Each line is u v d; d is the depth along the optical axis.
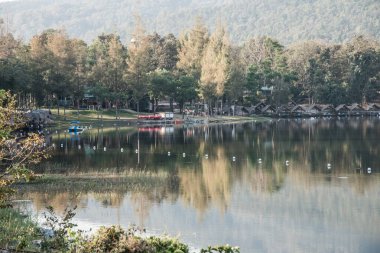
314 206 64.62
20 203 62.34
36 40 189.12
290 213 61.41
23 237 37.00
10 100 43.47
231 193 71.31
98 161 96.50
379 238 52.50
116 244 33.00
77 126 166.88
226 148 121.56
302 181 79.50
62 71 186.12
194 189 73.25
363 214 60.75
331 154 109.81
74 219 56.94
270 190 73.38
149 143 130.00
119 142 131.12
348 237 52.94
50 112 183.50
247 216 59.97
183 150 116.81
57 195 66.94
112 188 71.88
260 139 142.75
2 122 38.44
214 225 56.56
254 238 52.59
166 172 86.25
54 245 36.03
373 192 71.56
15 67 160.75
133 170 86.38
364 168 90.56
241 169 91.06
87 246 33.47
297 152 113.81
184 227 55.62
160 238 37.03
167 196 68.69
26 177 37.91
